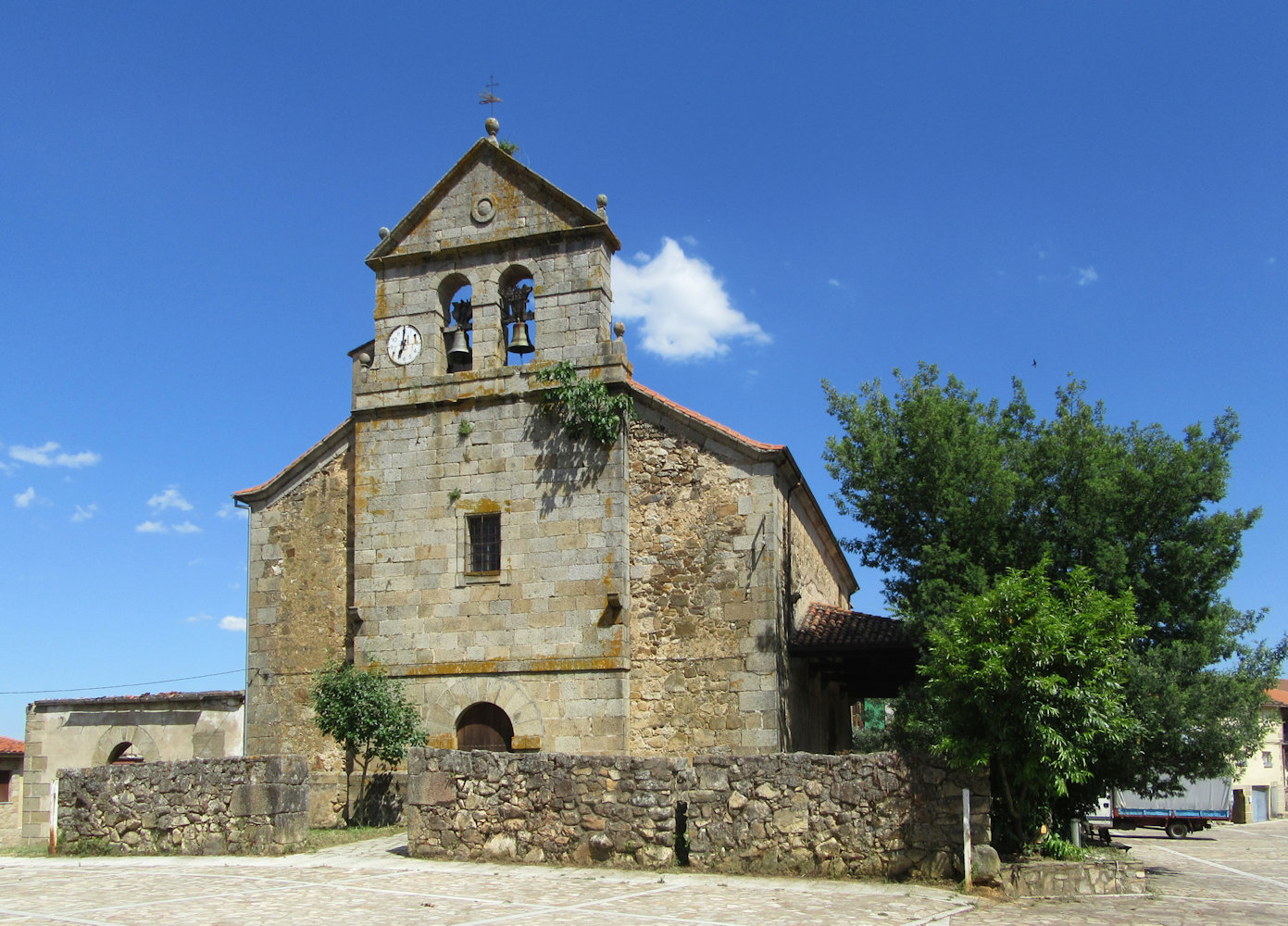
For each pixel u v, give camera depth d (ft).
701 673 69.26
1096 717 47.47
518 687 71.46
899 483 75.25
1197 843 115.75
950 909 42.52
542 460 74.33
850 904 43.14
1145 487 66.44
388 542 76.28
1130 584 65.16
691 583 70.69
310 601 78.64
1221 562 65.62
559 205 77.46
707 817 51.31
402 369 78.69
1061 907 44.93
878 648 71.77
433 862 54.54
